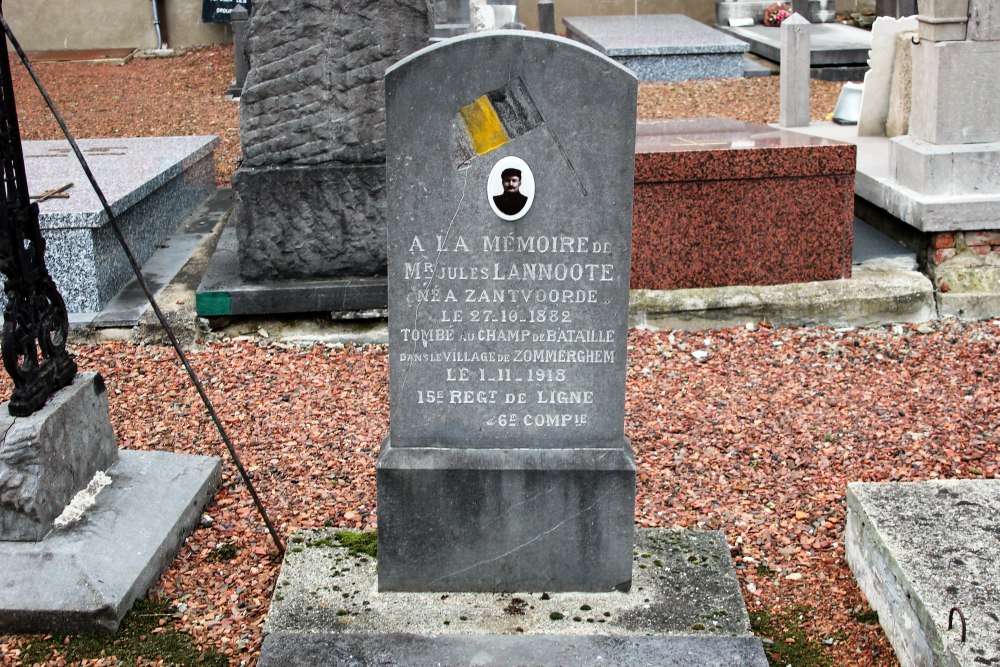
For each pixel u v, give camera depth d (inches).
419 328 171.0
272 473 223.8
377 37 279.3
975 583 161.2
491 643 165.3
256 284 288.8
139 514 193.0
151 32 701.3
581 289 169.2
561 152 163.3
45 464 181.5
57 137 526.9
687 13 733.3
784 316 292.4
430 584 179.5
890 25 385.1
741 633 168.2
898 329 289.3
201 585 186.9
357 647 164.6
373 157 286.5
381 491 175.0
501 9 486.9
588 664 160.9
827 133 405.4
